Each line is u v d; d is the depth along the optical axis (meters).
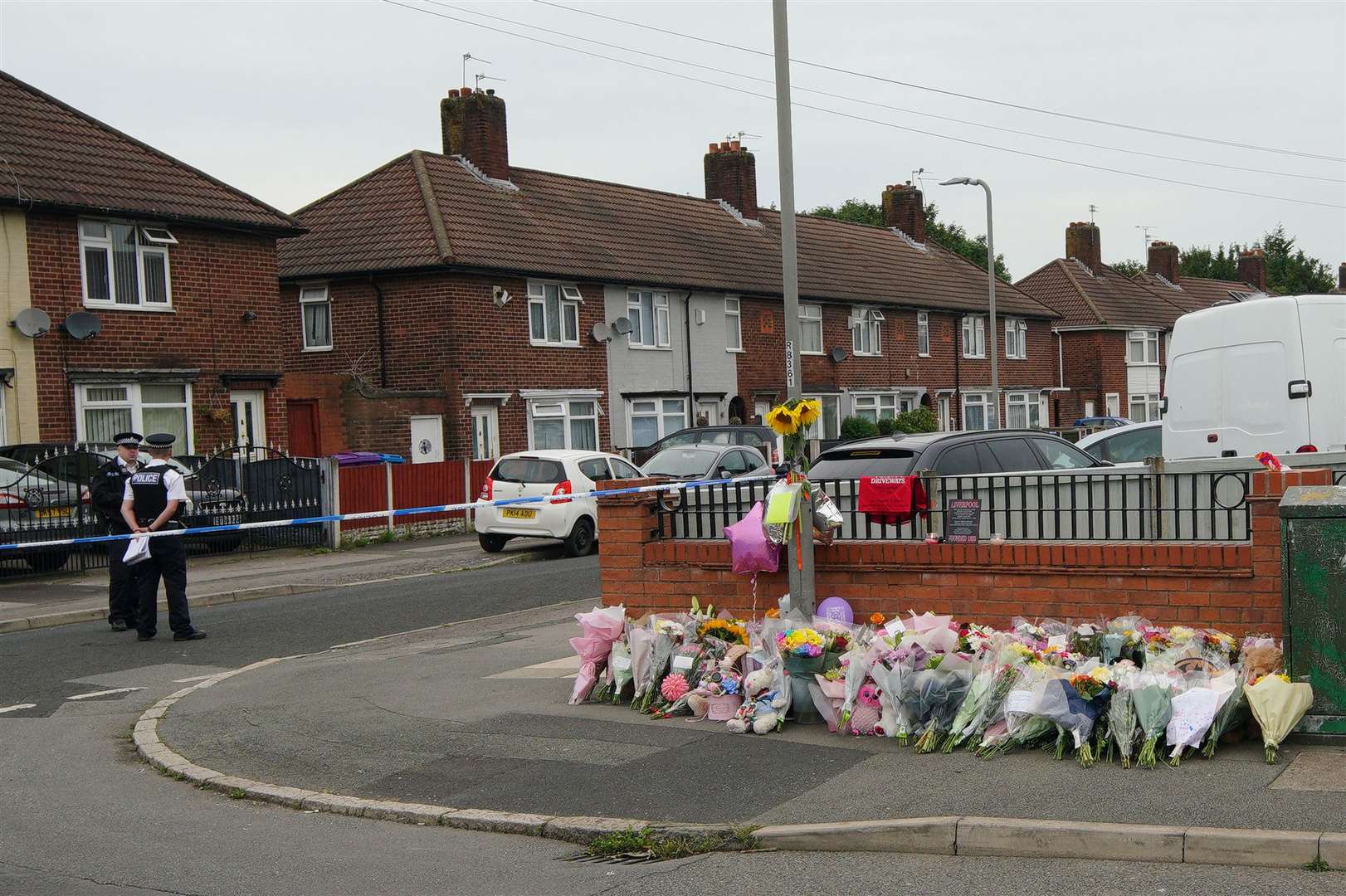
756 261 39.12
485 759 7.84
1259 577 7.87
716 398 36.34
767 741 7.84
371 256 29.83
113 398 22.72
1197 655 7.48
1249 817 5.81
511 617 14.17
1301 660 6.98
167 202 23.67
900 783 6.79
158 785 7.93
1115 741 6.86
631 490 10.04
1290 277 84.50
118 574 14.08
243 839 6.75
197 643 13.24
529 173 35.84
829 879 5.72
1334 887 5.22
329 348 30.61
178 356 23.75
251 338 25.17
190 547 21.34
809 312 39.81
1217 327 14.08
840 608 9.13
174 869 6.26
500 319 30.06
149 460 13.77
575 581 17.17
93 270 22.58
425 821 6.90
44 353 21.64
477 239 30.55
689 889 5.71
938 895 5.44
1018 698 7.19
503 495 21.25
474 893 5.81
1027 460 12.66
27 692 10.88
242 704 9.78
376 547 23.47
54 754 8.74
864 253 45.88
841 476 11.70
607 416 32.72
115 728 9.55
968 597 8.84
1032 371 50.69
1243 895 5.20
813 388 39.78
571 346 31.80
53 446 20.05
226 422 24.44
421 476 25.36
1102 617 8.22
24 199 21.14
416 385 29.52
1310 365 13.38
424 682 10.19
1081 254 59.62
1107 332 55.28
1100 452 17.75
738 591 9.70
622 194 38.34
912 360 44.19
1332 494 6.98
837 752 7.51
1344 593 6.85
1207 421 14.14
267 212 25.50
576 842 6.48
